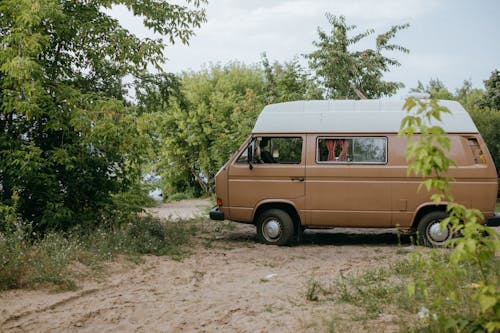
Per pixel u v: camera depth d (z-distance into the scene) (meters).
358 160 10.53
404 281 7.13
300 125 10.80
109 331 5.40
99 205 10.79
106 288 7.24
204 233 12.50
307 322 5.55
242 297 6.74
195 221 14.59
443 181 4.11
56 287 7.04
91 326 5.57
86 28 10.81
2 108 9.73
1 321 5.62
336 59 19.22
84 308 6.20
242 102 19.73
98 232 9.70
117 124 9.97
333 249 10.39
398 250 9.95
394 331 5.18
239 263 9.07
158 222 11.52
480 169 10.08
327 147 10.66
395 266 8.11
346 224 10.55
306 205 10.64
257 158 10.87
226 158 18.55
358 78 19.97
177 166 35.50
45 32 10.58
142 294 6.90
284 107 11.02
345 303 6.31
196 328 5.48
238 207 10.91
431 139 4.09
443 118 10.34
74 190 10.75
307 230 13.12
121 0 11.48
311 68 20.03
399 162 10.34
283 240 10.76
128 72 12.02
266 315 5.89
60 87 10.29
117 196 11.53
